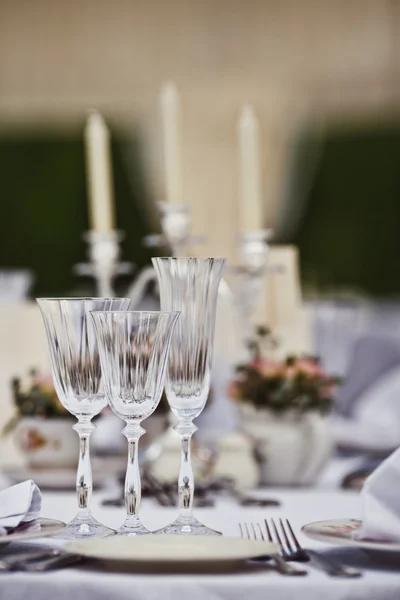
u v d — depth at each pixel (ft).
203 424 10.16
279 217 40.81
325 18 40.93
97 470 8.46
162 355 5.37
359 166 40.60
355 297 39.73
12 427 8.52
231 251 40.78
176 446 8.29
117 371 5.31
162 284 5.63
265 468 8.32
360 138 40.70
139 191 40.70
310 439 8.30
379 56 40.70
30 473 8.12
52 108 41.32
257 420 8.41
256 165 9.66
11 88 41.32
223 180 41.16
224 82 41.32
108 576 4.64
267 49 41.22
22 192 40.96
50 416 8.42
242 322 9.34
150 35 41.42
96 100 41.37
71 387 5.56
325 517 6.54
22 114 41.32
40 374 8.69
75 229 40.70
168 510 7.06
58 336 5.50
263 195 40.78
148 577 4.62
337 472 9.34
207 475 8.20
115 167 40.86
